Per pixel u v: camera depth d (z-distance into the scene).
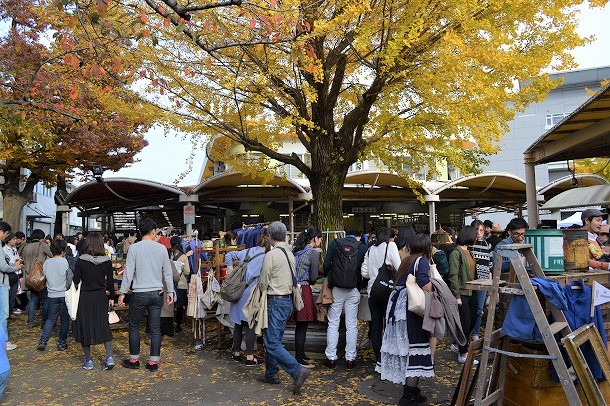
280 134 9.50
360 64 8.57
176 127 8.39
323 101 8.47
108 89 6.69
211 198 18.20
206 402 5.27
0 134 9.91
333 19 6.45
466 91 6.69
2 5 12.64
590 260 5.32
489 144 7.14
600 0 6.50
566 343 3.54
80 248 6.76
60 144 16.25
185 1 6.59
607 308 4.38
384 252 6.24
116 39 5.65
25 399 5.47
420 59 7.26
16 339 8.88
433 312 4.71
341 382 5.93
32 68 11.84
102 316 6.64
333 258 6.48
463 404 4.14
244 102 8.17
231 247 9.02
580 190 13.08
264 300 5.64
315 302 6.83
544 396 3.93
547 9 6.71
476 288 4.21
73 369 6.71
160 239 10.68
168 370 6.58
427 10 6.85
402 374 4.96
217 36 7.23
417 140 8.82
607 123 7.90
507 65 6.58
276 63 7.84
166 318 8.62
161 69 7.68
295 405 5.14
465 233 6.73
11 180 17.56
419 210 25.78
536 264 4.02
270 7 5.20
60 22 7.48
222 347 7.91
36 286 8.89
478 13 6.90
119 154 18.39
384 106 8.21
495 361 4.25
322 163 8.85
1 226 8.05
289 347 7.08
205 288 8.53
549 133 9.35
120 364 6.95
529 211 11.73
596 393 3.53
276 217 24.14
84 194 19.03
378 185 20.05
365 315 6.99
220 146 9.97
